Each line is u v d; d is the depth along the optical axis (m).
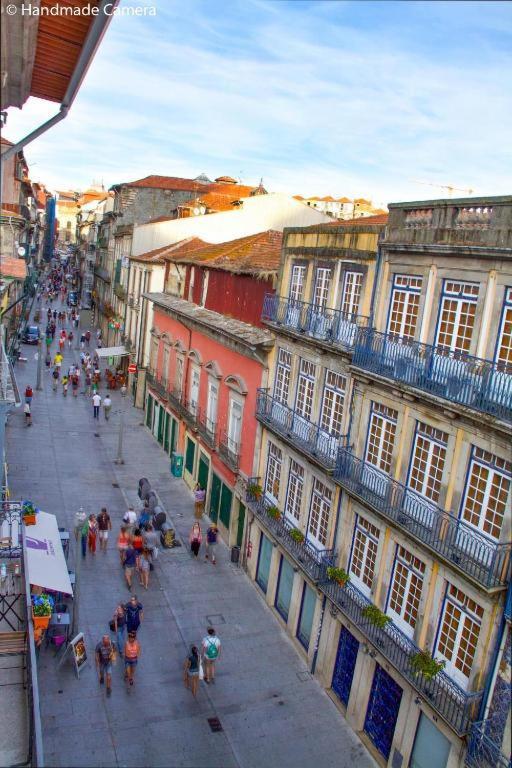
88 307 68.75
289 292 16.75
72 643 13.22
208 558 19.08
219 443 20.58
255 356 17.97
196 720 12.52
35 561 13.24
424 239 11.45
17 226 26.98
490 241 9.94
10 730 7.63
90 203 87.38
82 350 47.78
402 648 11.16
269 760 11.75
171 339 27.91
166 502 22.83
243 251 22.56
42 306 66.44
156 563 18.42
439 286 11.06
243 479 18.72
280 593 16.47
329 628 13.84
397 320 12.36
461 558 9.91
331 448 13.80
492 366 9.60
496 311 9.80
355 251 13.59
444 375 10.53
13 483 22.52
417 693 10.83
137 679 13.47
